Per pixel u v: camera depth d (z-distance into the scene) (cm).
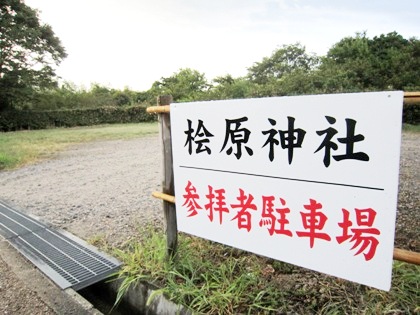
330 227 129
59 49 1755
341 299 159
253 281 171
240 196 158
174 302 163
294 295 165
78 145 937
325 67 1300
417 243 210
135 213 320
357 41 1475
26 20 1580
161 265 192
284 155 139
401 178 382
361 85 1123
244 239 159
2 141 1012
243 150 153
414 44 1415
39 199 390
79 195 402
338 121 122
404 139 757
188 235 238
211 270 183
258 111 145
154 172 535
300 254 140
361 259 123
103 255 226
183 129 178
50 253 235
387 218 115
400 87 1158
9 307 176
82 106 2012
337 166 125
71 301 179
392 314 143
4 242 259
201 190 175
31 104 1852
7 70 1578
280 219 144
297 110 132
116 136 1155
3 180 509
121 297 194
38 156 737
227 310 152
